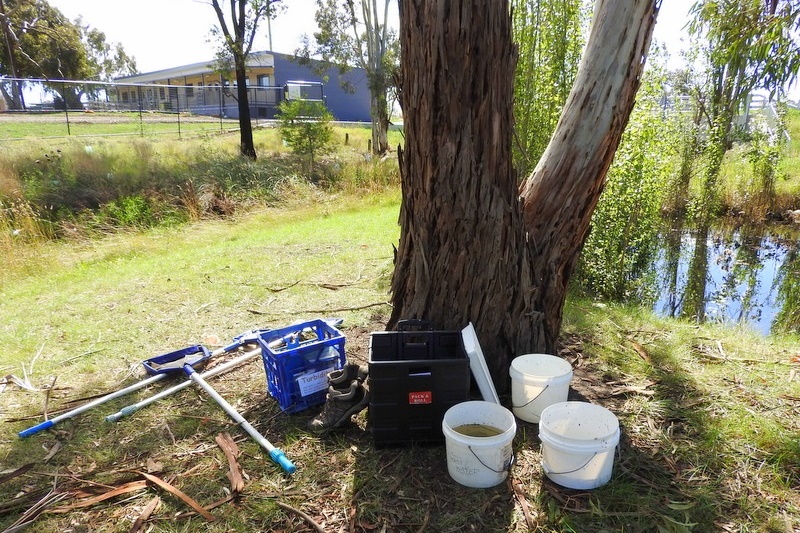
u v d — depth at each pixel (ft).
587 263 19.45
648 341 12.53
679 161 31.42
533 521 6.65
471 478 7.24
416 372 7.91
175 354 11.83
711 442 8.19
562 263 10.26
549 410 7.75
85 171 31.63
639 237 20.92
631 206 19.49
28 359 12.25
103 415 9.61
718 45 23.38
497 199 9.25
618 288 20.52
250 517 6.93
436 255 9.76
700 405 9.39
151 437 8.87
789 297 20.15
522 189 10.73
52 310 15.61
